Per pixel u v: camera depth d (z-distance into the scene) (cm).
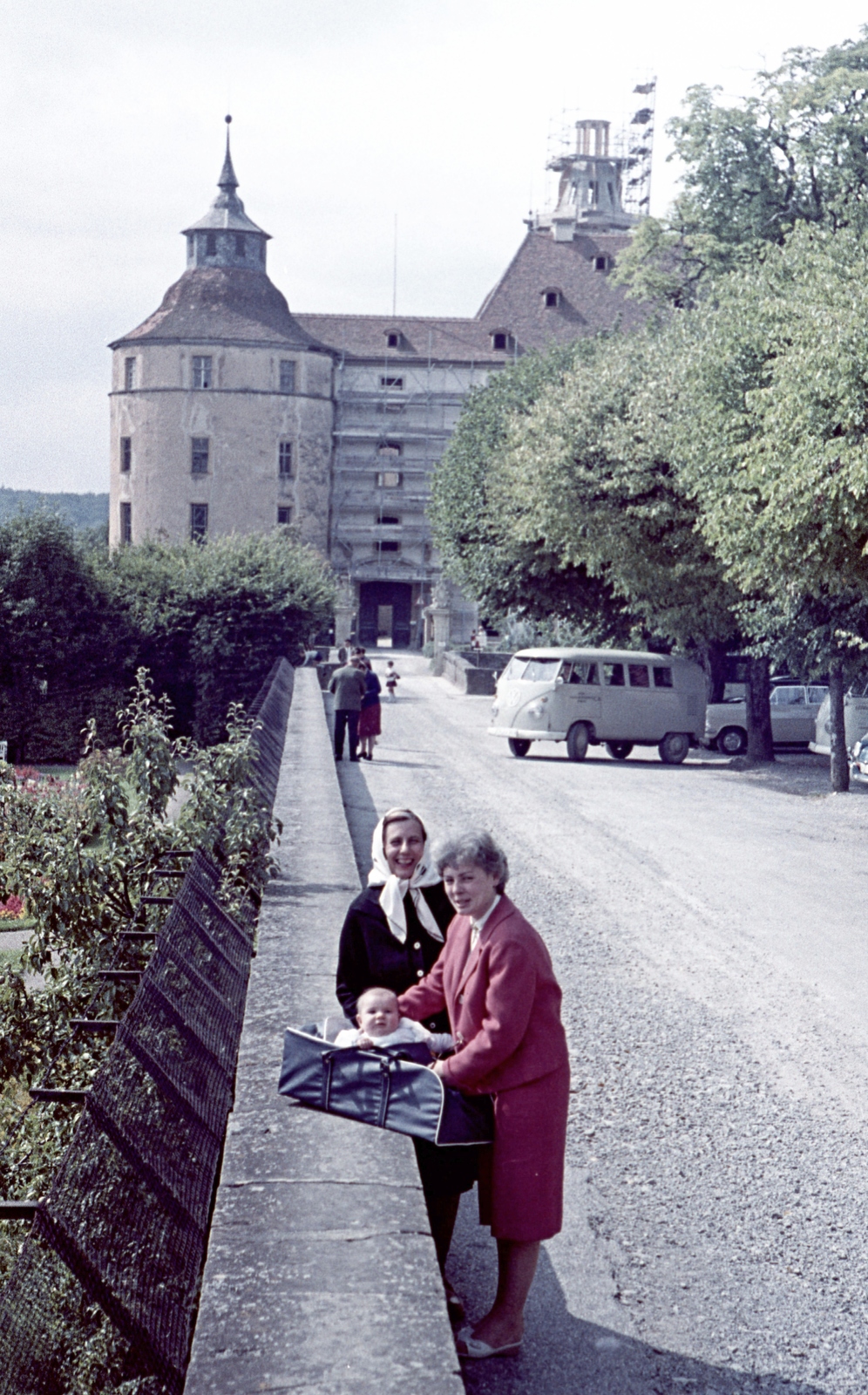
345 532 8631
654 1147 682
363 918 489
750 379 1842
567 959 1050
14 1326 354
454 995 432
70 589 4575
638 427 2423
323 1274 366
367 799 1903
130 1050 505
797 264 1862
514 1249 434
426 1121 427
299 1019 591
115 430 8525
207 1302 352
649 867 1465
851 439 1441
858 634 2127
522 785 2169
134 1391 372
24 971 1002
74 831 1015
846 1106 752
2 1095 883
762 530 1692
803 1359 483
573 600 3478
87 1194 408
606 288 8700
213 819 1034
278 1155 436
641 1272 547
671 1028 883
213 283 8375
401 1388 316
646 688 2680
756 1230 591
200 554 4872
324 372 8388
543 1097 422
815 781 2369
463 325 8731
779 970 1045
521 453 2691
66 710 4572
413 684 5322
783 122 3250
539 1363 468
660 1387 457
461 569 4328
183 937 687
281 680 2720
